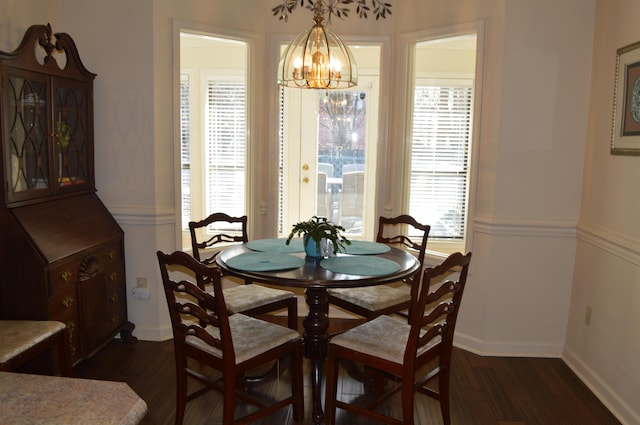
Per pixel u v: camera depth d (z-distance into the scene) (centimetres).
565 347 331
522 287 329
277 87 387
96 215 325
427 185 489
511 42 309
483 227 329
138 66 332
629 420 253
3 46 288
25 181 271
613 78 280
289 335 242
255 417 231
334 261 261
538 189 320
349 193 542
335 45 273
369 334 240
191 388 286
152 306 351
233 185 510
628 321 257
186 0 341
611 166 279
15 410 101
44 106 284
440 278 367
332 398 241
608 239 274
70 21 334
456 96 480
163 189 348
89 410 101
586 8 305
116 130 339
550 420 260
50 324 247
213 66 500
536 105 313
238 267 246
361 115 530
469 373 310
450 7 339
